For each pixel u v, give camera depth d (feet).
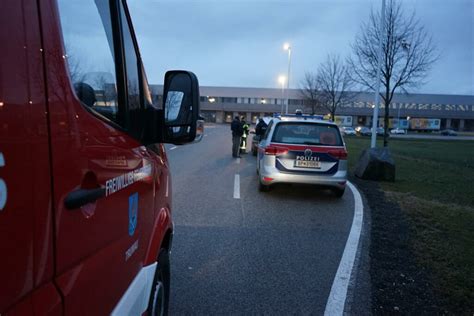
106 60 5.99
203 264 14.01
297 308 11.05
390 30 52.03
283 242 16.74
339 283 12.73
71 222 4.17
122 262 5.89
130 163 6.33
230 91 303.68
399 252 15.72
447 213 22.44
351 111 290.56
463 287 12.51
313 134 25.25
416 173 41.45
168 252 9.98
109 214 5.30
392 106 294.87
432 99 298.97
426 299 11.71
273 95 299.99
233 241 16.65
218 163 43.62
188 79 7.58
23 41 3.53
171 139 7.67
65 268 4.08
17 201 3.28
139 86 7.51
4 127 3.17
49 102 3.86
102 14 5.97
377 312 10.92
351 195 27.43
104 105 5.80
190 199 24.50
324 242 16.88
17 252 3.28
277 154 24.66
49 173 3.76
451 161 59.00
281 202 24.45
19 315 3.32
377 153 35.42
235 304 11.17
